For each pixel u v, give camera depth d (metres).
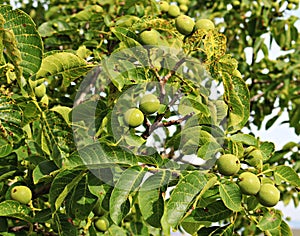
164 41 1.83
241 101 1.78
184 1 2.92
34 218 1.78
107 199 1.69
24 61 1.68
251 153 1.78
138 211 2.39
